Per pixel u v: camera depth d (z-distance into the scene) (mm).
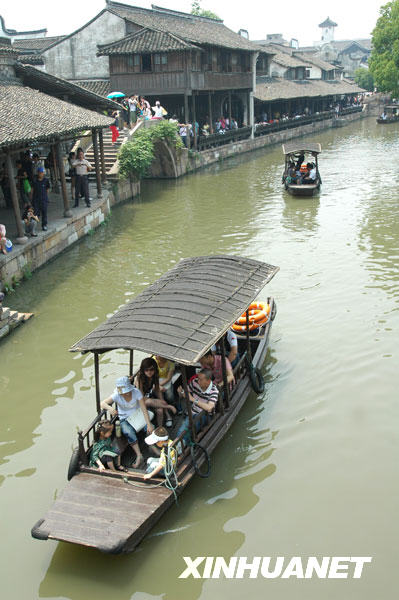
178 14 41406
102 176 23562
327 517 7004
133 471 7086
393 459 7996
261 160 38656
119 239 19250
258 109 49875
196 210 23656
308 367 10406
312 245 17797
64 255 17422
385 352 10773
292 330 11820
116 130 27250
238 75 41094
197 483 7617
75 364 10812
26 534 6852
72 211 19500
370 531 6781
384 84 61312
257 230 19984
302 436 8547
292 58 62906
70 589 6113
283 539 6699
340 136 52250
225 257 9914
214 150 37844
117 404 7531
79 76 36156
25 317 12688
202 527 6883
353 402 9336
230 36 43406
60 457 8195
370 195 25297
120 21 34406
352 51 104250
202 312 7742
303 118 55000
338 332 11641
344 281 14438
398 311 12469
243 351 10023
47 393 9875
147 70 33219
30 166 17906
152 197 26953
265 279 9203
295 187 25375
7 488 7609
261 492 7445
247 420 8984
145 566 6367
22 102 17203
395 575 6199
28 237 15797
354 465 7902
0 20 18688
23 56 34938
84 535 5977
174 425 8086
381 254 16516
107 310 13117
